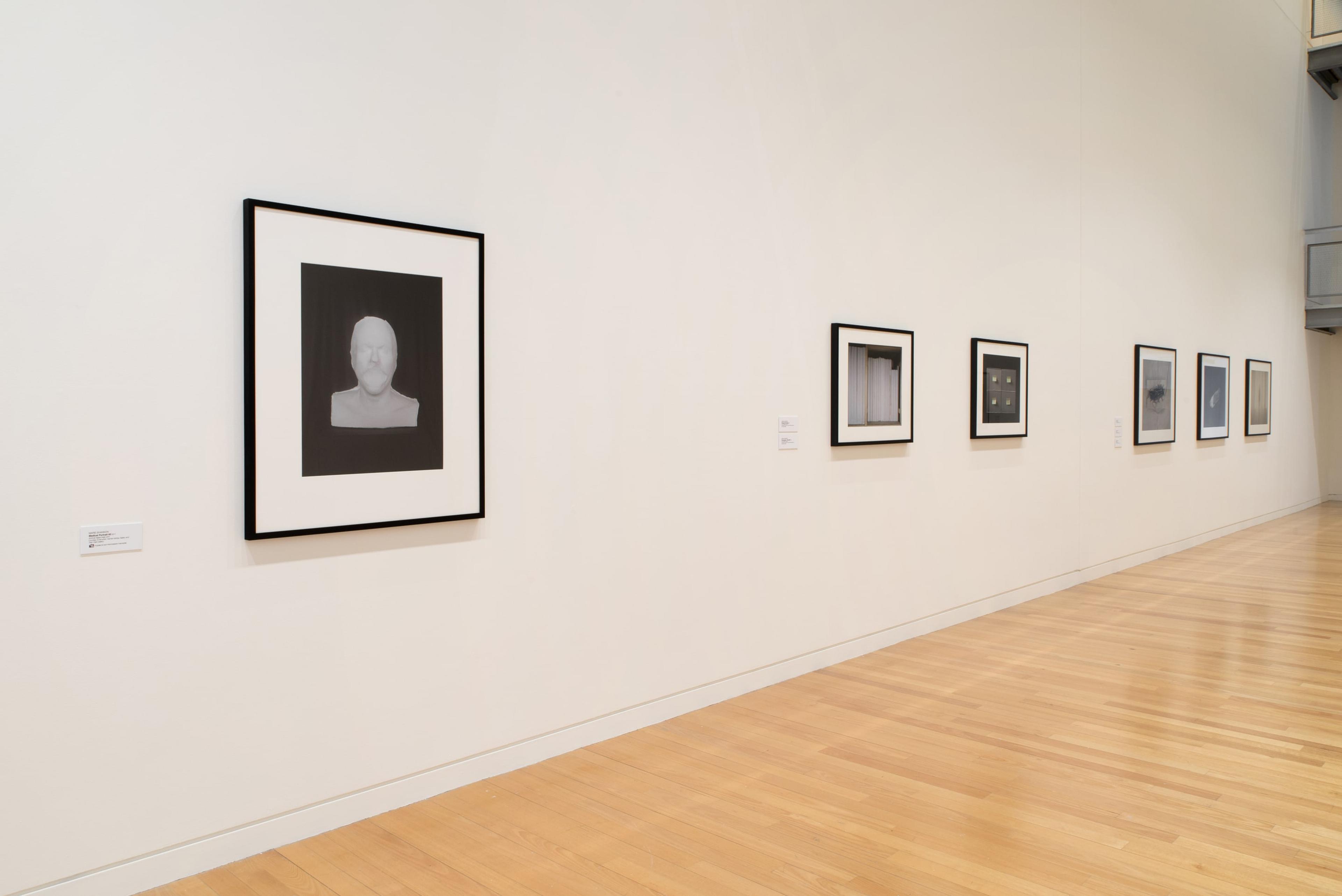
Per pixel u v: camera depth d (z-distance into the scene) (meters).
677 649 5.25
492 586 4.37
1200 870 3.43
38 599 3.08
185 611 3.41
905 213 6.91
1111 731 4.97
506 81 4.39
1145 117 10.25
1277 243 14.20
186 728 3.42
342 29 3.80
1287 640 6.96
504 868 3.47
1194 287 11.53
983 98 7.69
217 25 3.45
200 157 3.41
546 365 4.57
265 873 3.45
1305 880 3.35
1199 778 4.32
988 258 7.82
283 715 3.67
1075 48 8.93
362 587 3.91
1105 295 9.59
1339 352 17.03
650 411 5.09
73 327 3.14
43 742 3.10
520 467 4.47
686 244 5.28
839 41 6.30
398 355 3.97
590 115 4.76
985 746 4.75
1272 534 12.88
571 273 4.68
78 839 3.17
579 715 4.75
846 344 6.36
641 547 5.05
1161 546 10.95
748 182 5.66
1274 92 13.87
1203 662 6.37
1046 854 3.56
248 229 3.49
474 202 4.26
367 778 3.93
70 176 3.12
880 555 6.75
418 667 4.10
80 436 3.16
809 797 4.12
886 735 4.92
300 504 3.68
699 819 3.89
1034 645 6.87
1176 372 11.12
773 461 5.86
